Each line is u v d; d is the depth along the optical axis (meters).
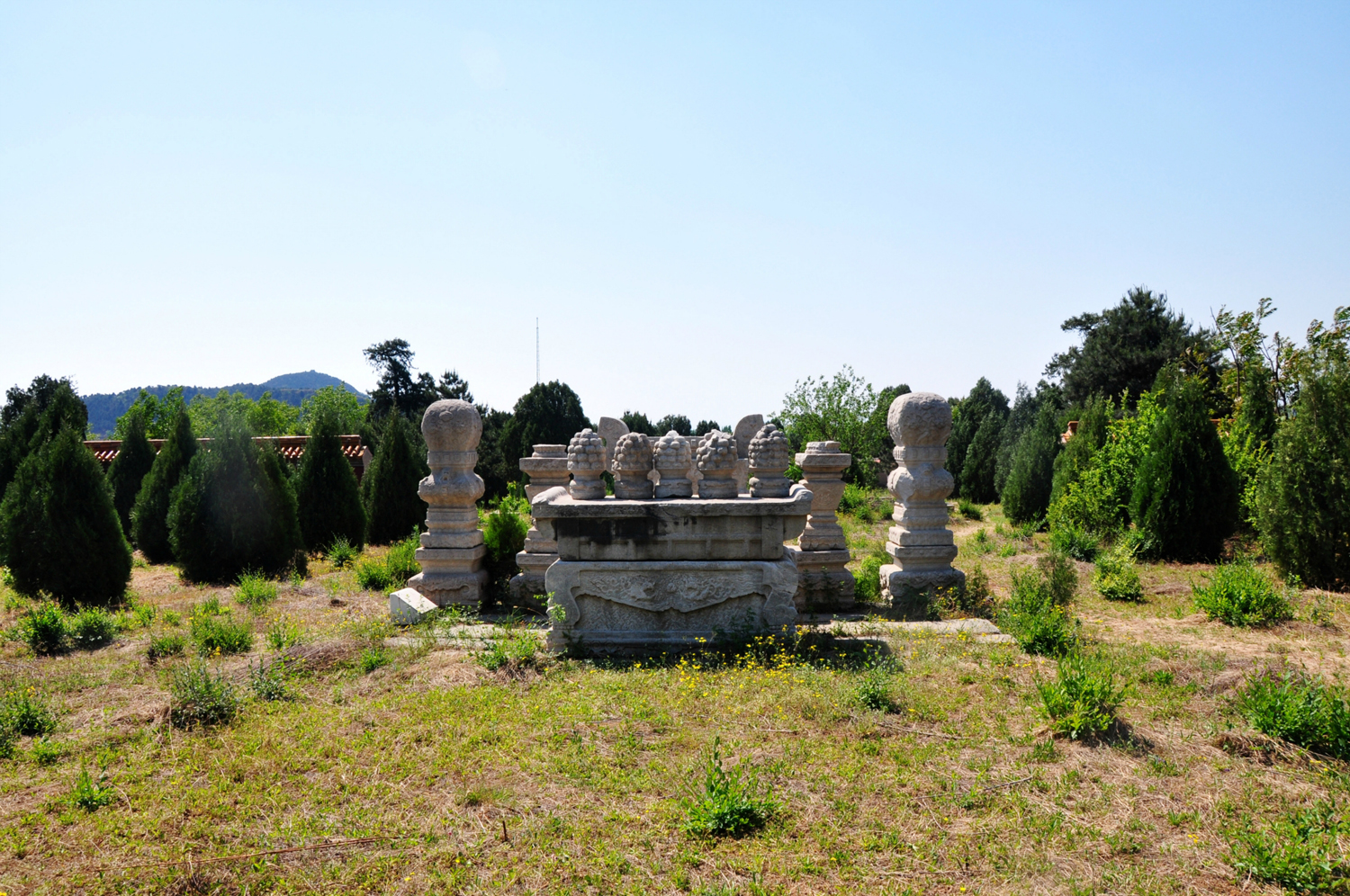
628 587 7.07
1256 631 7.56
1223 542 12.09
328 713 5.52
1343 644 7.00
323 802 4.32
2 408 36.75
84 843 3.93
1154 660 6.46
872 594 9.30
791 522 7.09
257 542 12.12
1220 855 3.68
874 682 5.57
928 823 4.00
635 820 4.07
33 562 9.91
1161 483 12.03
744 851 3.77
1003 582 10.61
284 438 25.22
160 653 7.18
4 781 4.58
